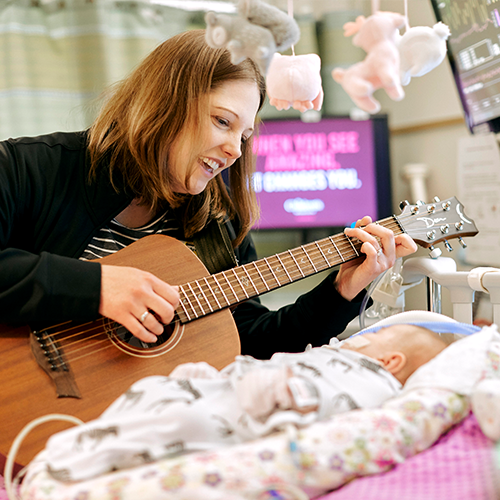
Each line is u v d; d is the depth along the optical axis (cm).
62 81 277
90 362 98
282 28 80
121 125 118
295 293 333
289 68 102
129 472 58
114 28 280
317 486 59
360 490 58
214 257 129
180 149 112
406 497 56
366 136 295
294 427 64
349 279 122
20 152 112
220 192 137
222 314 111
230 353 106
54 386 94
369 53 83
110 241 120
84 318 97
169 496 55
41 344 99
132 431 65
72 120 267
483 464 60
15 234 115
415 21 271
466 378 73
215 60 109
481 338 80
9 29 265
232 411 70
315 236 302
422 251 267
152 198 120
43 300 94
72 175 116
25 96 270
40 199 113
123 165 117
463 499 55
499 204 220
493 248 225
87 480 61
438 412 68
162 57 114
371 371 80
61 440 65
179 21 293
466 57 189
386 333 93
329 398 71
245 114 112
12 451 67
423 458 63
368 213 296
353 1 300
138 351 102
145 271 111
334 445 61
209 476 56
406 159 302
